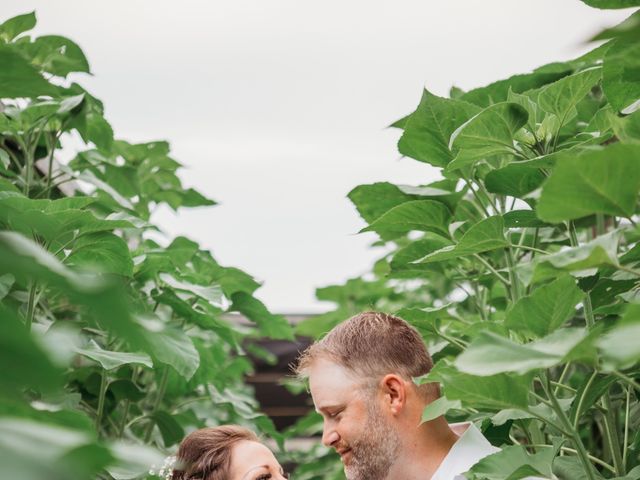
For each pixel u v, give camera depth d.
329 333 1.88
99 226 1.73
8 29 2.23
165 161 2.94
